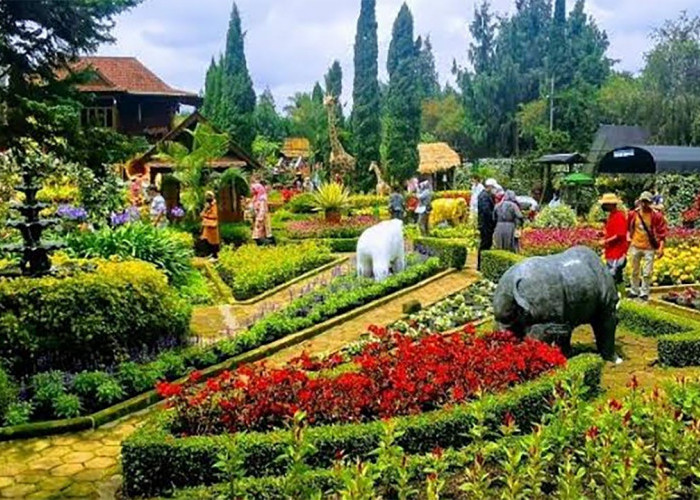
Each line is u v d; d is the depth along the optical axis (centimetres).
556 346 711
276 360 905
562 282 750
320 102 5959
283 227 2286
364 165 3856
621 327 995
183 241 1644
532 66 5366
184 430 560
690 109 3438
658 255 1232
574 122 4456
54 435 677
